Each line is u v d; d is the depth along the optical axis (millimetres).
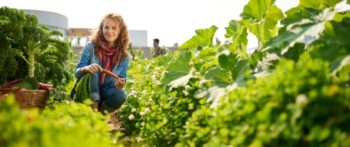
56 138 1704
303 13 3783
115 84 5336
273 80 2066
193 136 2955
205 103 3709
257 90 2219
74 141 1702
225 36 5414
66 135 1808
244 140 2041
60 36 8172
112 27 5438
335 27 3211
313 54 2934
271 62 3662
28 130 1762
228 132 2150
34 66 6590
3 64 5859
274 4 4531
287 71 2035
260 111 1959
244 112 2143
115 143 2742
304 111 1825
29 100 4785
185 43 5707
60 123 2053
